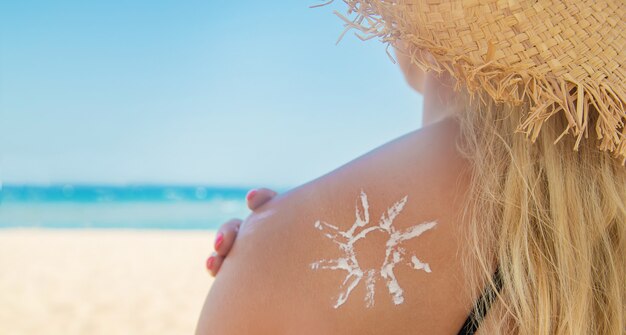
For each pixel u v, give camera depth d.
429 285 0.62
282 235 0.64
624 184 0.60
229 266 0.65
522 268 0.60
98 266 7.17
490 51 0.54
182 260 7.72
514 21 0.55
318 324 0.62
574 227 0.60
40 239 9.91
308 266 0.62
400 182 0.64
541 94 0.55
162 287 5.96
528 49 0.55
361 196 0.64
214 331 0.64
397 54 0.76
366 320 0.62
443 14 0.56
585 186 0.60
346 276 0.62
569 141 0.60
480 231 0.62
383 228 0.63
